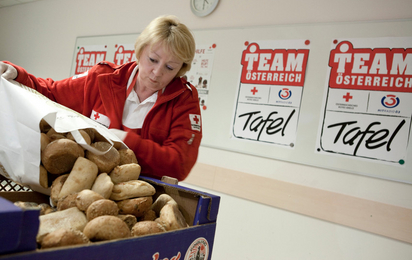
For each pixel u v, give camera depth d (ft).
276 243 7.68
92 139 2.71
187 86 4.06
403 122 6.71
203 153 8.88
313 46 7.73
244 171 8.29
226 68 8.81
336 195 7.17
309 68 7.73
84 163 2.32
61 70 12.21
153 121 3.88
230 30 8.84
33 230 1.34
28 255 1.31
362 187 6.97
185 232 2.13
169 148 3.60
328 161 7.33
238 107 8.53
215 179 8.61
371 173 6.90
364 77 7.14
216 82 8.91
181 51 3.47
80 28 11.95
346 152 7.18
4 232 1.24
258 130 8.21
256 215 8.02
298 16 8.04
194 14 9.46
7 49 13.84
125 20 10.97
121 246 1.67
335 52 7.47
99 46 11.31
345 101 7.28
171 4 10.02
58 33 12.48
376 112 6.97
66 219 1.94
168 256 2.00
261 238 7.87
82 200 2.04
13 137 2.33
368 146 6.98
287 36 8.05
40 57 12.84
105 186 2.27
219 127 8.74
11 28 13.85
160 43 3.42
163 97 3.84
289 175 7.74
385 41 6.99
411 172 6.57
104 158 2.48
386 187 6.76
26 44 13.33
